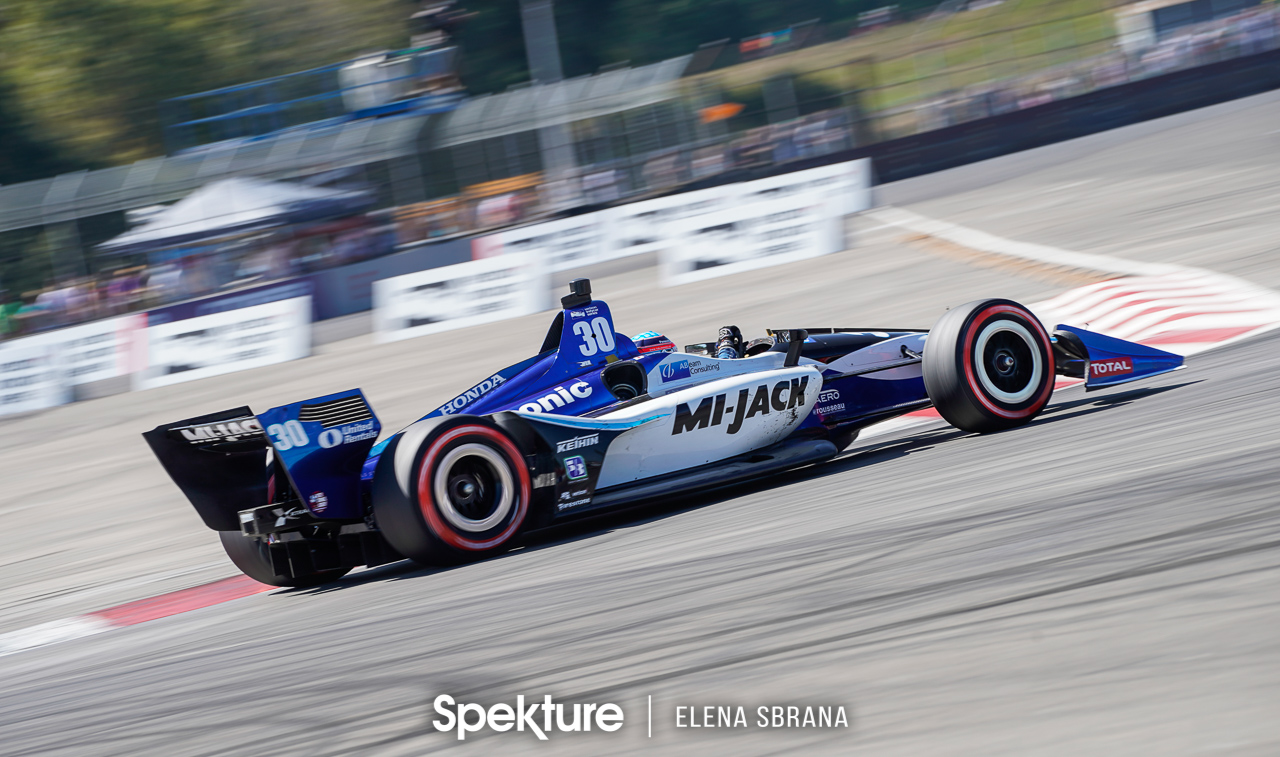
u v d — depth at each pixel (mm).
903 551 14297
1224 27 118625
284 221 98250
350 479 19844
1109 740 7973
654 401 21391
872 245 71062
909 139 109688
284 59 165875
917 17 138750
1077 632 10086
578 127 108938
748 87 115500
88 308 102062
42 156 157125
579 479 20109
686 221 74250
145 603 23953
